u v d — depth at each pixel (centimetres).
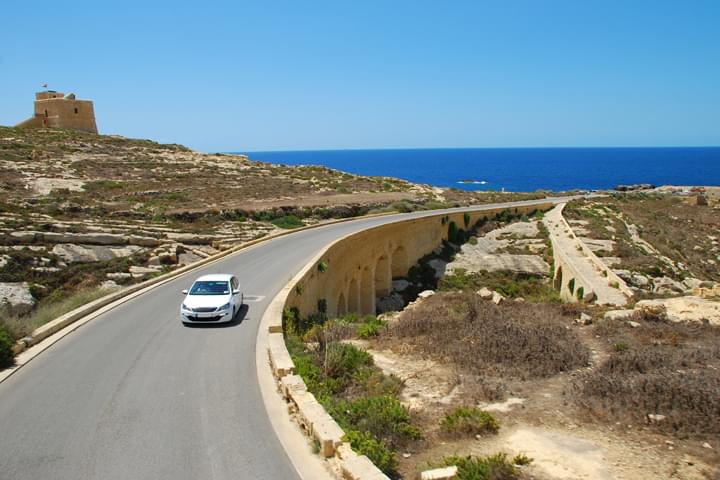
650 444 1147
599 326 2114
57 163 6288
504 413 1318
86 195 5075
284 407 1178
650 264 4241
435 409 1355
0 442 1003
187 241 3731
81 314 1955
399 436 1169
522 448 1134
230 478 887
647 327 2069
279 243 3722
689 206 8400
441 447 1149
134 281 3089
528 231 5969
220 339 1689
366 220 5147
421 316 2362
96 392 1250
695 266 4897
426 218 5106
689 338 1956
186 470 910
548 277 4797
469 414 1248
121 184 5688
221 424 1088
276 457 957
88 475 891
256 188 6444
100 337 1697
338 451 948
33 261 3128
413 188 8456
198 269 2872
